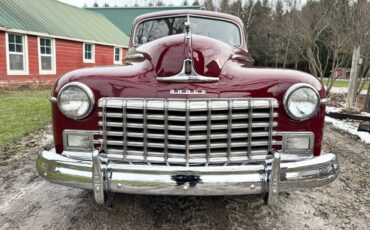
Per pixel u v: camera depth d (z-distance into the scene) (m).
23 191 3.20
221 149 2.21
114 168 2.14
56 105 2.34
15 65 12.09
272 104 2.21
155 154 2.22
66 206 2.88
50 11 16.14
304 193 3.24
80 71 2.37
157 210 2.83
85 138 2.33
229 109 2.16
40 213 2.76
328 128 6.33
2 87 11.28
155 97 2.21
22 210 2.81
